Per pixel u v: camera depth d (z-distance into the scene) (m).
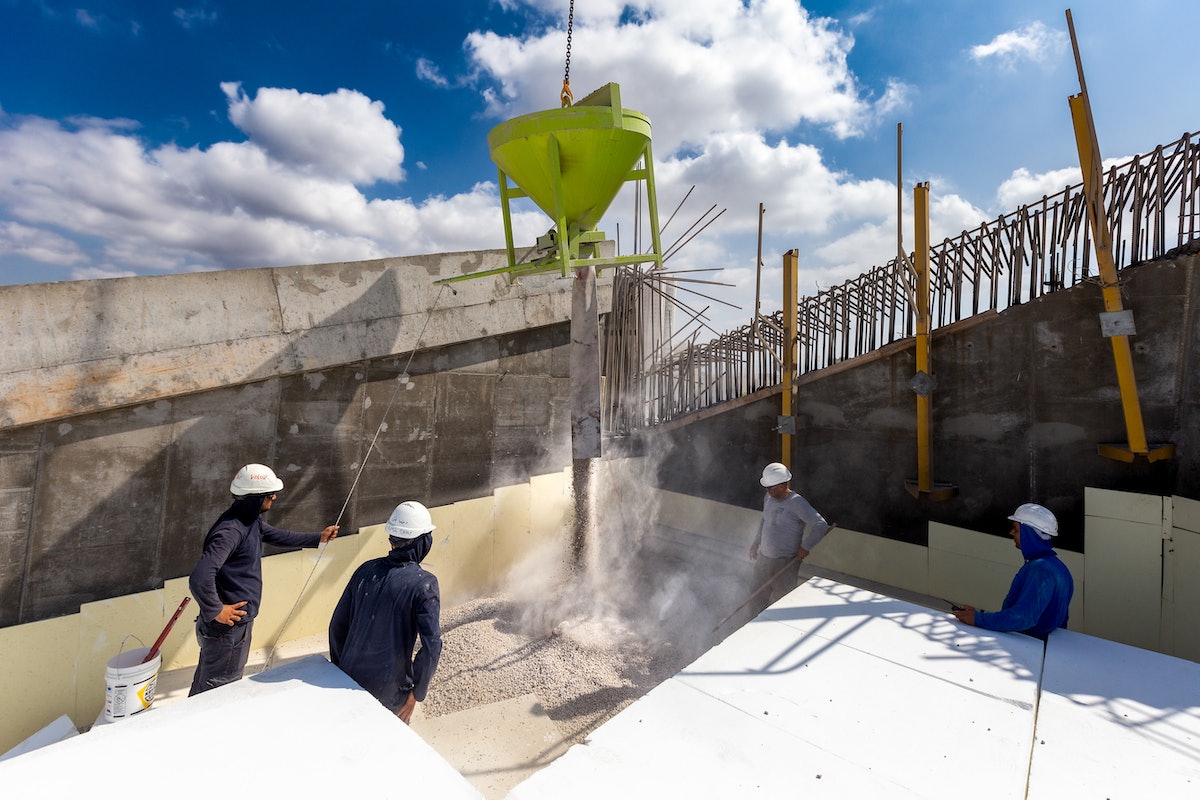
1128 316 4.73
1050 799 1.85
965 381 5.93
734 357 7.80
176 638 5.09
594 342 6.07
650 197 5.14
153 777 1.86
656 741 2.07
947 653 2.79
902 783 1.89
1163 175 4.78
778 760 1.99
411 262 6.32
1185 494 4.54
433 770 1.93
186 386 5.07
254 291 5.40
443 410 6.75
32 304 4.46
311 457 5.89
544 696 4.62
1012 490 5.64
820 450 7.02
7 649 4.41
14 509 4.58
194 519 5.31
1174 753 2.08
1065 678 2.60
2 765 1.89
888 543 6.44
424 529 3.18
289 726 2.16
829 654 2.76
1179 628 4.48
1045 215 5.43
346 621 3.13
